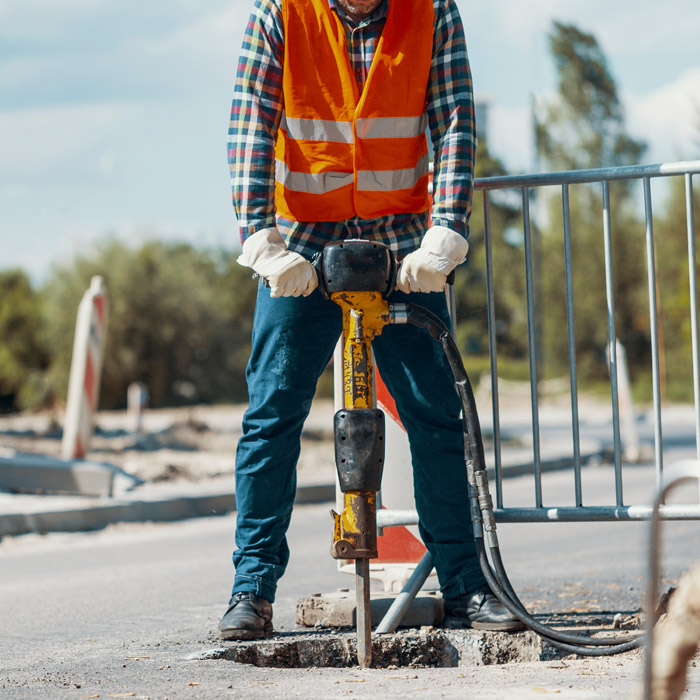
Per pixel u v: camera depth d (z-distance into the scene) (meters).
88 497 15.62
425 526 5.81
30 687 4.68
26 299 62.84
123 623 6.84
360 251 4.91
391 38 5.29
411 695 4.29
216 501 16.20
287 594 8.18
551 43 62.38
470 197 5.28
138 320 60.94
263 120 5.34
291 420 5.62
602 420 43.84
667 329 65.00
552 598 7.25
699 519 5.77
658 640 2.58
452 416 5.65
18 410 61.16
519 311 69.31
